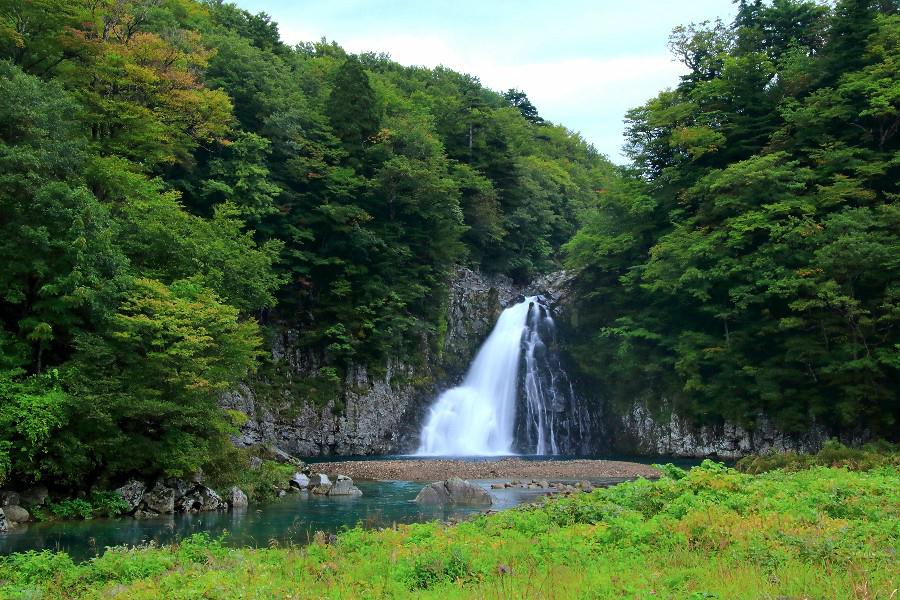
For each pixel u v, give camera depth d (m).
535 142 107.50
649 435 50.56
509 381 58.31
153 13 44.78
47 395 21.25
